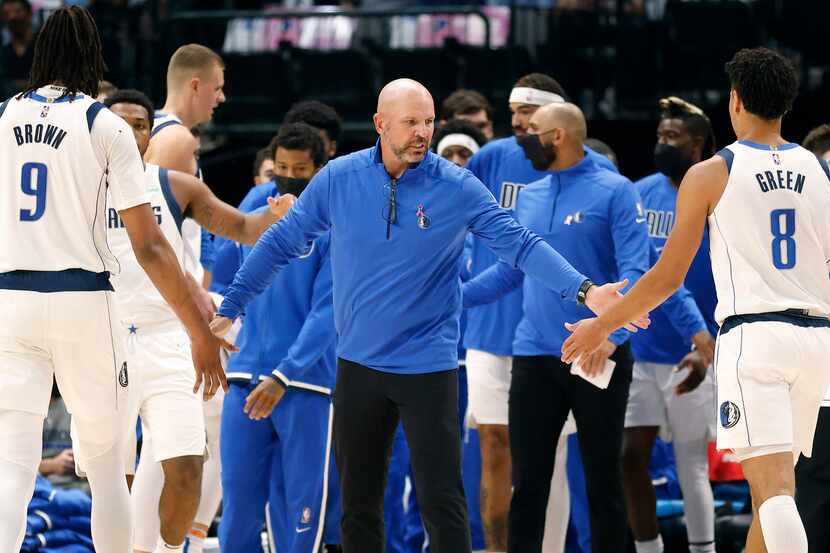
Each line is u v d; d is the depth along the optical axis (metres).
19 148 14.30
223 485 19.17
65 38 14.58
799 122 33.12
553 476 20.28
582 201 18.81
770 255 14.89
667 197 22.38
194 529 20.72
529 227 19.12
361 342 15.98
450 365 15.98
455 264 16.02
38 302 14.14
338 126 22.58
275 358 19.08
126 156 14.52
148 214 14.73
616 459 18.41
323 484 19.00
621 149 34.22
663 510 23.61
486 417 20.77
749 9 33.22
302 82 34.62
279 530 19.39
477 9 33.31
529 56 33.66
